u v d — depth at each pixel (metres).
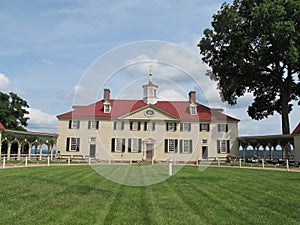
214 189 11.00
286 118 33.25
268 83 34.78
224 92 35.12
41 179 13.49
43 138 36.00
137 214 6.98
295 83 34.28
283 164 28.94
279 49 29.56
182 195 9.55
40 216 6.66
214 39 35.78
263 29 30.55
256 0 33.44
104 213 7.00
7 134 31.09
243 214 7.05
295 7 29.06
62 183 12.12
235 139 38.94
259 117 38.81
